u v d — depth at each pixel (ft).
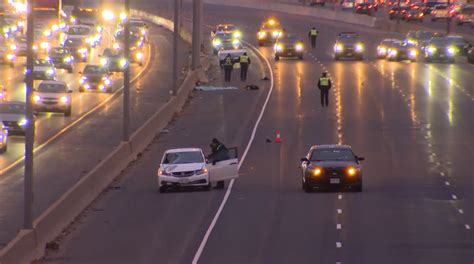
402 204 307.17
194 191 343.05
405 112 548.31
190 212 302.04
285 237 258.78
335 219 283.18
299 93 631.15
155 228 277.64
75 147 448.65
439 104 575.79
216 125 517.96
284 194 331.77
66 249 251.60
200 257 237.25
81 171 386.11
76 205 299.79
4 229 276.82
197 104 598.75
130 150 417.49
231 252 241.76
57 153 431.84
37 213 301.63
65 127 512.63
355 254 235.20
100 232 273.95
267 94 629.92
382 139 463.83
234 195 332.19
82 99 627.05
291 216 289.53
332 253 237.04
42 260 238.27
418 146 443.32
